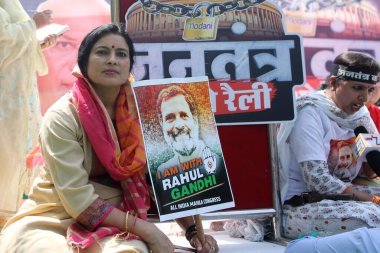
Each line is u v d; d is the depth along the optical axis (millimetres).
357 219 2535
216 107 2744
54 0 5133
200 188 2340
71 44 5121
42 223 2135
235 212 2723
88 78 2305
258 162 2811
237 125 2799
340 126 2889
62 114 2217
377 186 2971
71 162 2154
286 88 2801
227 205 2365
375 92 3527
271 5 2820
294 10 5875
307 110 2828
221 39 2770
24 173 3146
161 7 2727
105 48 2275
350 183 2920
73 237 2055
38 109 3473
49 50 5070
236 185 2777
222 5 2777
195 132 2379
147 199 2408
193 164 2346
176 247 2484
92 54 2271
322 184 2709
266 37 2805
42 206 2182
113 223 2129
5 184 3092
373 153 2834
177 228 3029
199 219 2393
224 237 2895
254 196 2787
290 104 2793
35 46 3311
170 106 2363
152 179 2275
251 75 2777
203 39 2752
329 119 2859
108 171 2203
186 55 2734
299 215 2695
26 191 3145
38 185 2254
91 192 2141
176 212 2283
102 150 2189
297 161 2818
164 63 2715
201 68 2742
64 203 2129
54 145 2170
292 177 2852
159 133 2320
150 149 2293
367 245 1922
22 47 3178
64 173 2141
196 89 2420
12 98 3150
